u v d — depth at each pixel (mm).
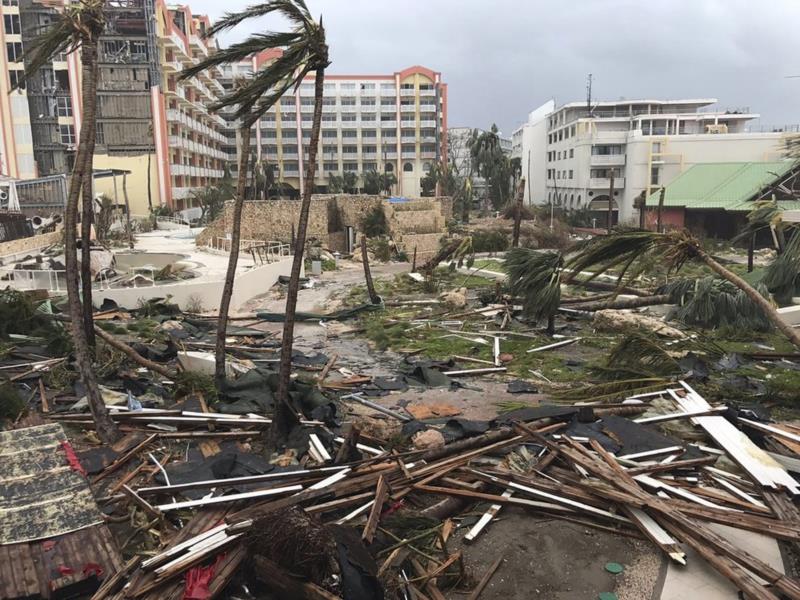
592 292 31031
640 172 70938
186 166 74125
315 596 6832
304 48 11117
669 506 8492
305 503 8930
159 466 10188
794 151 16656
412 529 8547
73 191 11477
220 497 9000
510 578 7758
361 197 57344
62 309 23172
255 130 94000
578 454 10125
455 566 7895
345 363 19141
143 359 15828
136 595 7070
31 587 7051
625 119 78562
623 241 12445
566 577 7738
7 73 65562
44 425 11555
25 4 64812
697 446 10914
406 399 15219
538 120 99625
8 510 8570
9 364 15680
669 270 13055
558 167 89000
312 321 26016
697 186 60688
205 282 28297
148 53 66062
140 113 67375
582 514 8938
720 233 57562
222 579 7254
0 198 47031
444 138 101562
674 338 20828
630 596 7371
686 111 83688
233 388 14219
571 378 16984
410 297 31438
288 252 44719
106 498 9281
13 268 29109
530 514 9094
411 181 99062
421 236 52969
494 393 15703
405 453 10547
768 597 6801
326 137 96375
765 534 8148
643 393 13805
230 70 85812
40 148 67688
